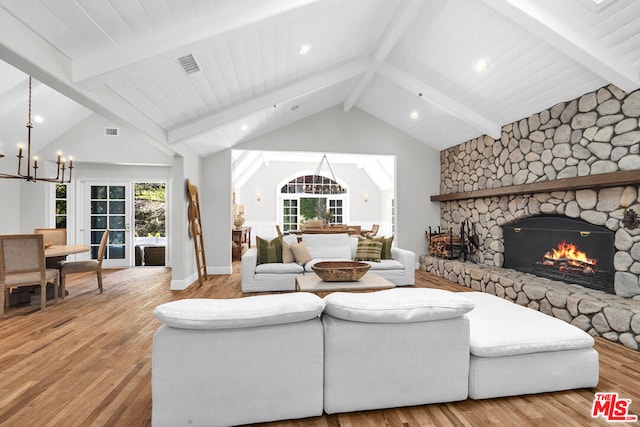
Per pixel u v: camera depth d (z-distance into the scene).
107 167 6.58
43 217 5.85
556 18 2.72
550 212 3.93
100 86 2.61
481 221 5.23
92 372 2.19
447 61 4.01
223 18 2.43
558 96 3.70
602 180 3.09
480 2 3.03
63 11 1.85
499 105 4.33
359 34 3.80
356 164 11.01
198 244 5.66
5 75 3.96
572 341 1.89
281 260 4.71
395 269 4.73
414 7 3.17
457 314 1.78
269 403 1.62
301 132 6.02
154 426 1.54
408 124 6.04
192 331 1.58
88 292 4.53
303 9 2.54
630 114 3.02
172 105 3.49
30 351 2.53
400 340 1.74
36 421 1.65
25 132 5.23
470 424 1.63
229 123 4.21
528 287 3.61
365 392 1.71
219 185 5.80
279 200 10.70
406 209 6.38
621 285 3.11
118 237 6.72
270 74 3.80
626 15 2.51
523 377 1.85
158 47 2.36
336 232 6.01
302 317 1.66
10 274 3.45
